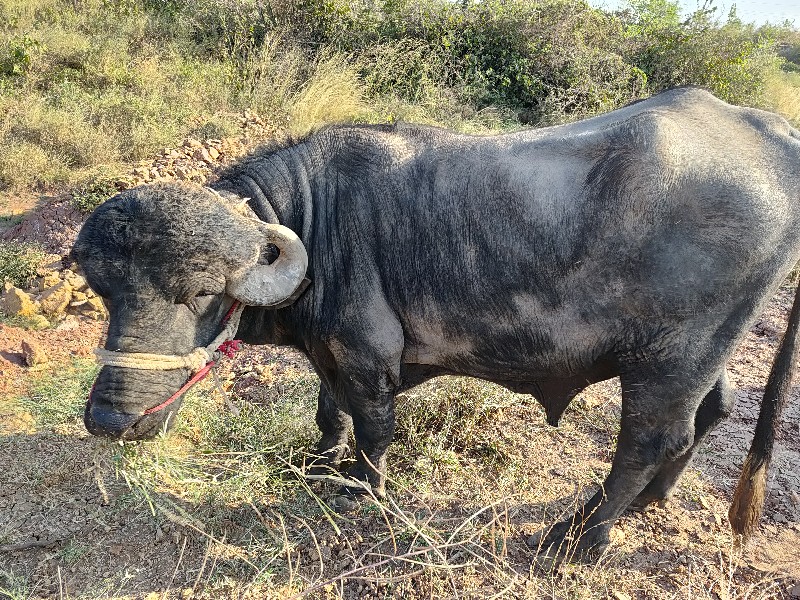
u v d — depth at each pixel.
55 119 8.52
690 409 3.20
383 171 3.22
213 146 8.34
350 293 3.24
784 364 3.12
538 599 3.21
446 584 3.29
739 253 2.89
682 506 3.88
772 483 4.11
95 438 4.04
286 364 5.21
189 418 4.26
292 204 3.28
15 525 3.43
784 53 21.69
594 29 12.34
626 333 3.13
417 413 4.41
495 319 3.24
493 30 11.63
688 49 12.69
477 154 3.19
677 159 2.90
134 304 2.64
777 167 2.94
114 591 3.14
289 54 10.41
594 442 4.41
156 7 12.16
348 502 3.74
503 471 4.07
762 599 3.12
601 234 2.97
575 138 3.11
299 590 3.22
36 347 4.90
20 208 7.49
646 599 3.27
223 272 2.72
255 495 3.77
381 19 11.95
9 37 9.99
